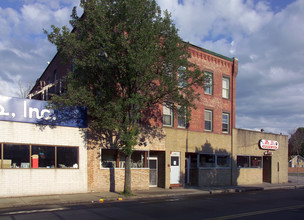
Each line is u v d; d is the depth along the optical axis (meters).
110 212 11.31
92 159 17.59
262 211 12.37
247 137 27.84
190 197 17.30
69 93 14.52
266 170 30.81
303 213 12.09
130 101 14.79
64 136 16.73
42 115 15.99
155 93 16.38
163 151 21.34
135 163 19.84
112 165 18.77
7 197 14.63
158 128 20.77
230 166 26.03
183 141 22.39
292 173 54.97
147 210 11.98
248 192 21.69
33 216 10.30
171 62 15.81
